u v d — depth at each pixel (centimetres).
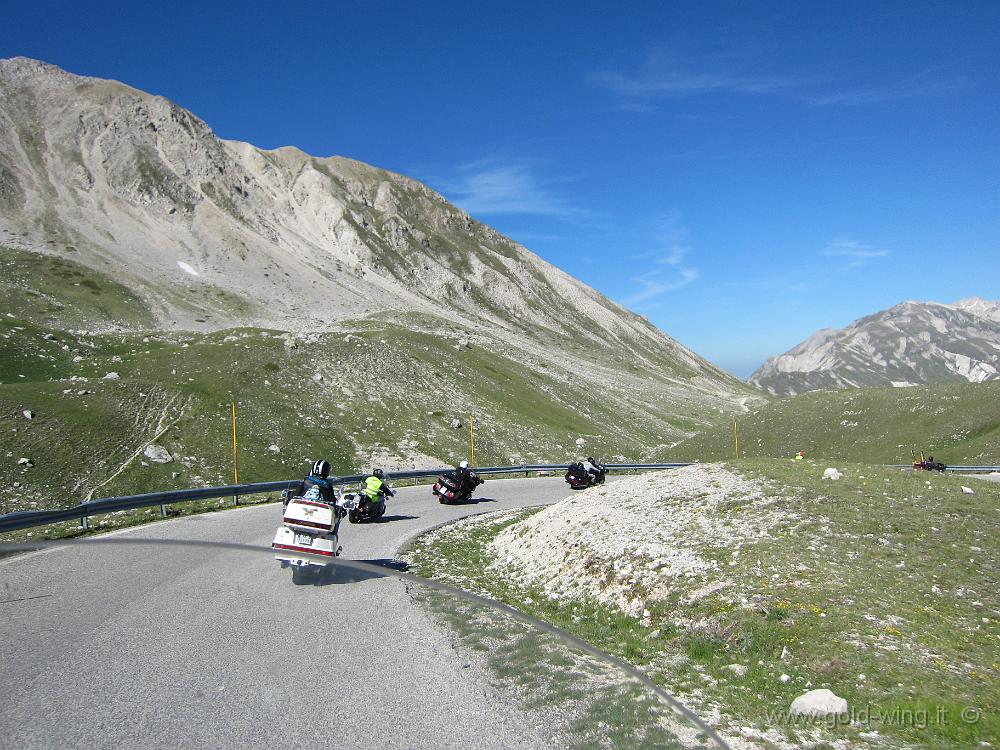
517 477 4259
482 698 400
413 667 432
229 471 4619
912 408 7588
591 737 378
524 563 1537
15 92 16238
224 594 532
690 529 1411
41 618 429
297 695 391
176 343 7669
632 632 1040
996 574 1139
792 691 784
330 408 6488
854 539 1280
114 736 337
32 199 13188
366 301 15050
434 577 1274
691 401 15088
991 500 1600
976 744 648
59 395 4884
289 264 15412
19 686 370
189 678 398
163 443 4678
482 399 8462
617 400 12150
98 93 17250
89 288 10238
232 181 18062
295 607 520
